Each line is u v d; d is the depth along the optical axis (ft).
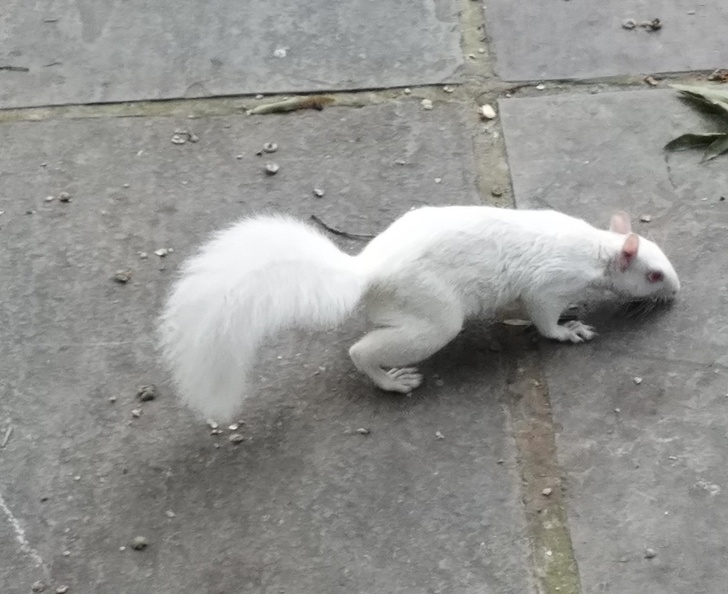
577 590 4.83
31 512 5.02
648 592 4.82
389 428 5.13
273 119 5.90
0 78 6.07
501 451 5.07
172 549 4.95
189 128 5.89
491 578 4.86
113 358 5.30
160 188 5.72
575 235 5.17
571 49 6.00
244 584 4.89
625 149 5.70
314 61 6.06
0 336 5.36
